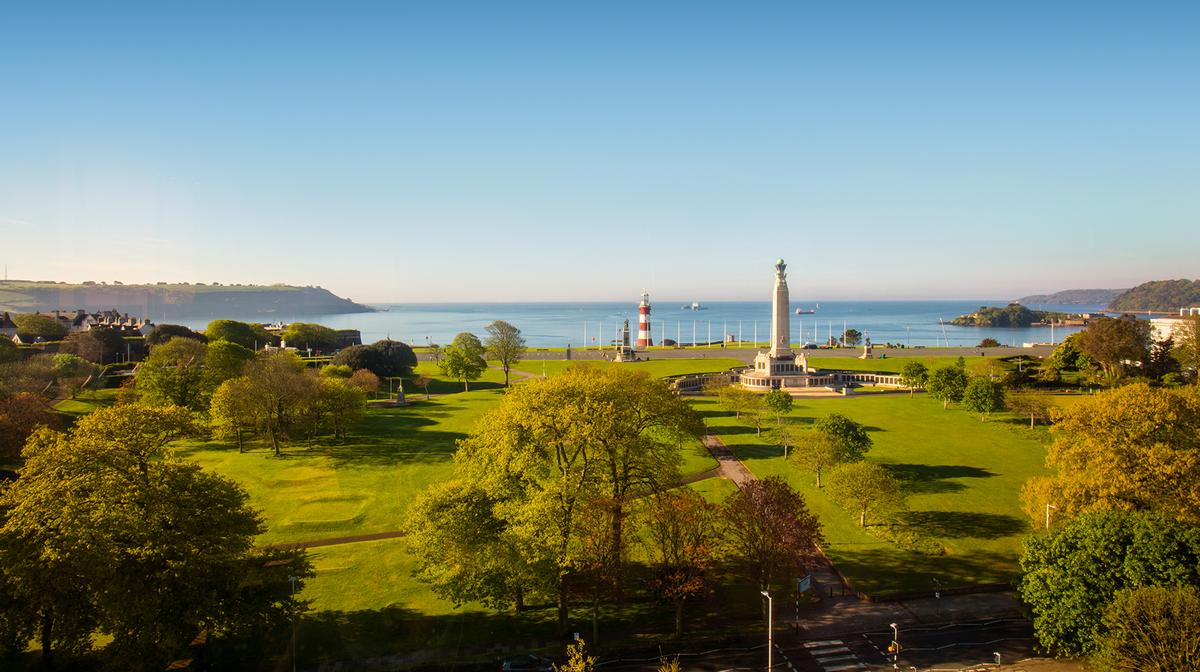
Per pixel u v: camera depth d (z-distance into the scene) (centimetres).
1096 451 6031
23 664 4584
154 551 4369
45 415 9612
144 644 4281
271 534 7206
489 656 4944
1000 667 4741
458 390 17750
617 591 5747
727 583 6084
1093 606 4434
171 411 5244
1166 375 14488
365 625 5381
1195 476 5594
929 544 6800
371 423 12712
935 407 14262
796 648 5038
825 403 14975
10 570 4028
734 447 10631
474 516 5412
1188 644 3712
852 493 7125
